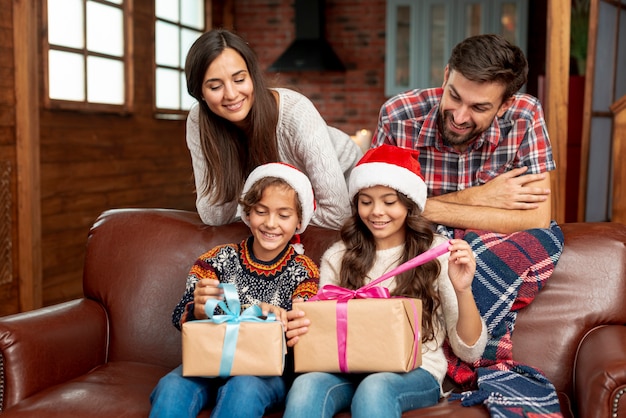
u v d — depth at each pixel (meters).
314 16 7.16
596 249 1.97
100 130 4.75
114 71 4.95
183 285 2.14
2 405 1.81
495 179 2.09
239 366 1.62
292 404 1.54
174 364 2.09
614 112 3.08
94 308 2.15
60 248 4.29
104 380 1.90
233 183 2.12
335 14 7.42
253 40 7.63
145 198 5.43
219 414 1.57
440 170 2.18
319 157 2.05
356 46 7.42
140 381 1.91
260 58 7.64
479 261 1.95
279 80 2.21
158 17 5.65
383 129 2.22
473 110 1.88
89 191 4.62
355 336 1.62
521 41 6.64
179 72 6.11
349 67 7.46
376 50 7.38
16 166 3.76
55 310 2.04
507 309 1.90
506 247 1.96
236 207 2.21
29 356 1.84
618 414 1.53
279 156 2.15
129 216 2.29
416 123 2.16
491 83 1.83
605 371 1.56
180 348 2.10
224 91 1.95
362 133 5.05
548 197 2.07
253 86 2.01
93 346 2.08
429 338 1.81
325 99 7.55
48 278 4.16
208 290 1.73
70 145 4.39
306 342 1.65
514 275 1.92
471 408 1.64
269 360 1.62
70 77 4.42
